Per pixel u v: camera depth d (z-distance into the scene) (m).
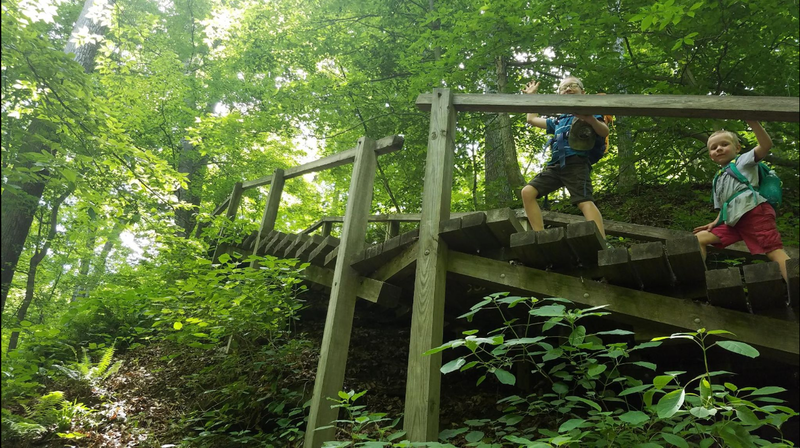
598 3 5.59
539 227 3.28
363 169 4.07
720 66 5.96
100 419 4.11
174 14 12.17
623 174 7.36
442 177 3.25
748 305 2.42
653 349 3.71
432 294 3.00
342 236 3.89
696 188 7.01
